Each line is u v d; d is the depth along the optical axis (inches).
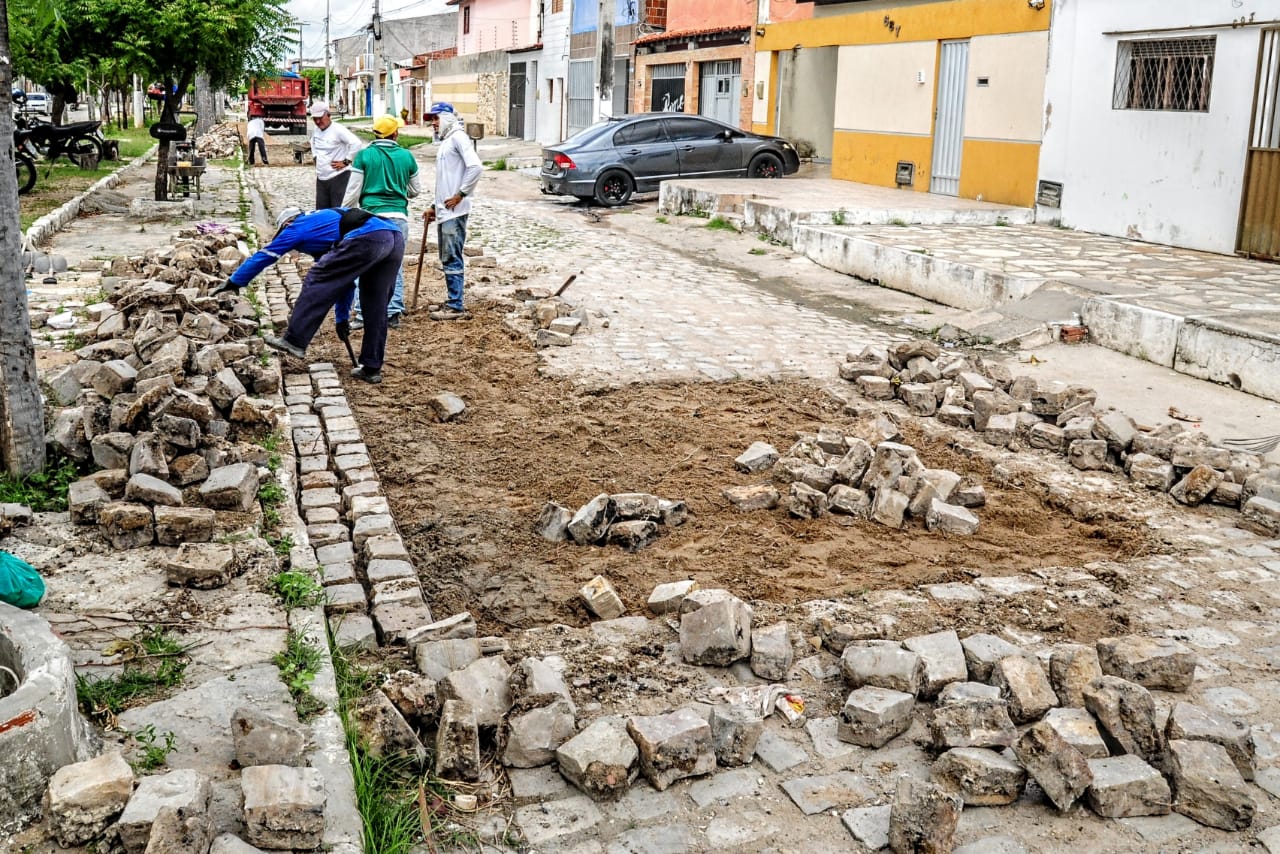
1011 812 135.4
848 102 820.6
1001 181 667.4
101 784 112.0
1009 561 215.9
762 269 565.6
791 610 187.9
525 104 1667.1
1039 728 135.0
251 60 704.4
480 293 450.6
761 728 145.5
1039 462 275.7
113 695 140.7
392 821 126.9
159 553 185.5
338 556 197.5
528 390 320.2
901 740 149.3
